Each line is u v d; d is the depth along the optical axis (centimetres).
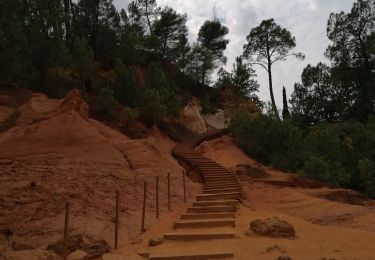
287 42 6244
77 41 3881
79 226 1137
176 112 4344
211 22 7562
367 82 5428
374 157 3164
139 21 6306
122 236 1158
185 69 6712
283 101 6438
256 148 3684
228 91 5938
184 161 2798
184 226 1288
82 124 2150
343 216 1585
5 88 2900
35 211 1249
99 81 4247
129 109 3328
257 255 912
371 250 930
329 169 2727
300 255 896
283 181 2525
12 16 3394
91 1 5222
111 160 1948
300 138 3456
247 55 6450
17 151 1847
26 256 835
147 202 1573
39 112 2427
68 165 1734
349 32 5681
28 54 3234
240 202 1850
